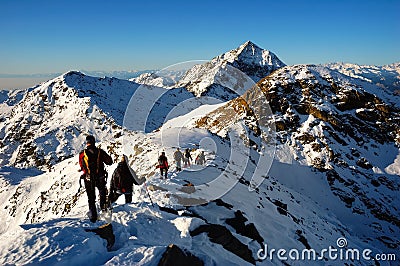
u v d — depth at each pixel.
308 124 49.81
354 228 31.11
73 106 179.38
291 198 24.55
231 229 9.32
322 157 43.97
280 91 56.38
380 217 34.41
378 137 51.59
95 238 5.54
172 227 7.38
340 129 50.22
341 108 55.28
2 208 58.53
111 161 6.75
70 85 195.75
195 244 6.97
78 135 151.25
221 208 10.38
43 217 42.34
